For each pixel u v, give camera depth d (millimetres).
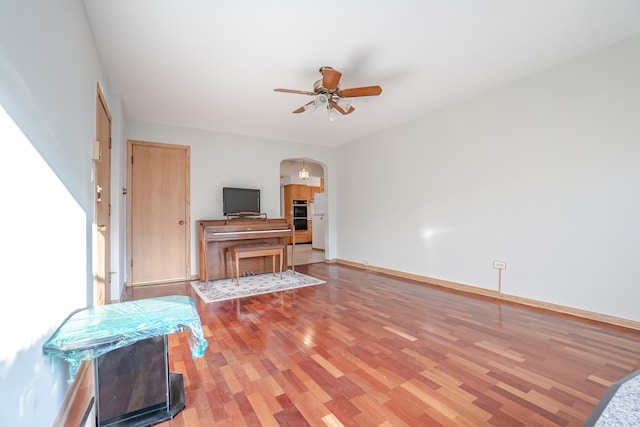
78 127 1694
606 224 2541
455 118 3732
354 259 5523
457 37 2326
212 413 1430
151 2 1886
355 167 5465
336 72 2344
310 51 2492
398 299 3326
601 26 2221
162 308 1583
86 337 1210
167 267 4273
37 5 1135
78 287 1628
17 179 950
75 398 1546
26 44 1034
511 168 3184
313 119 4223
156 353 1428
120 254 3381
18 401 937
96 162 2213
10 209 903
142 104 3570
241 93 3293
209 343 2199
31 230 1046
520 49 2523
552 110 2855
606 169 2535
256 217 4871
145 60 2586
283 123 4395
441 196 3934
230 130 4730
